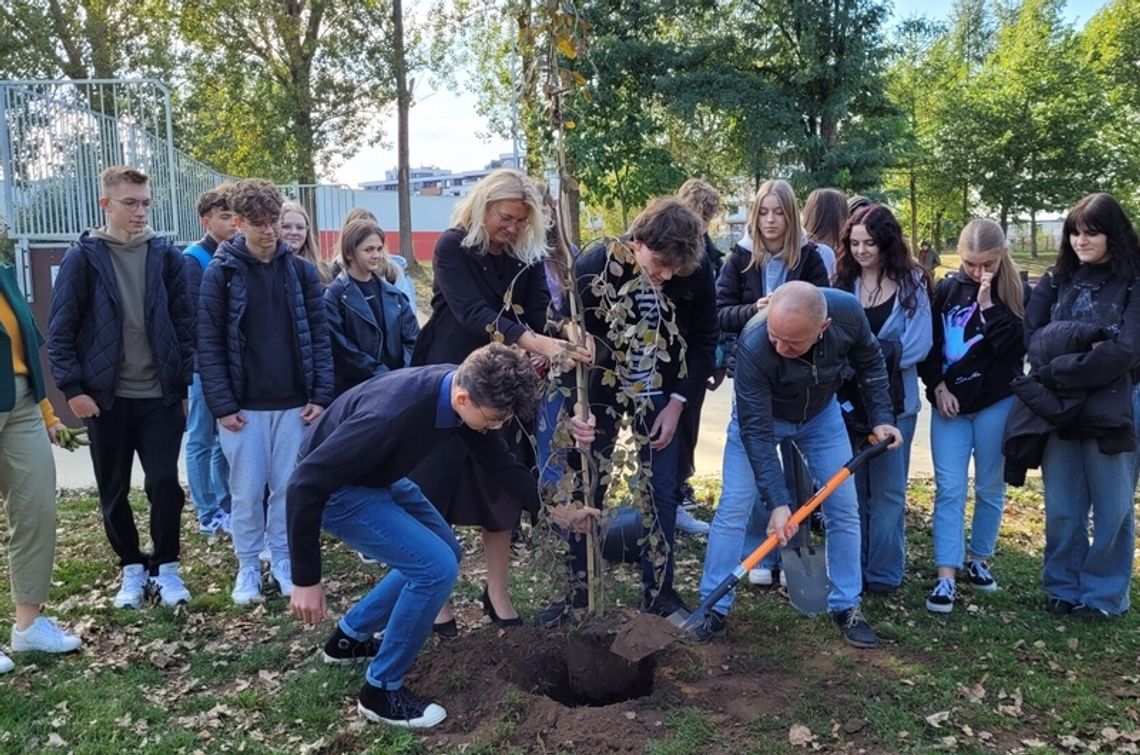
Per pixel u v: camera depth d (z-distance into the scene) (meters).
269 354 4.42
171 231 10.45
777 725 3.27
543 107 3.62
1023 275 4.88
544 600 4.46
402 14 23.80
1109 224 3.95
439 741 3.19
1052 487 4.29
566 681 3.70
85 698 3.48
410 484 3.48
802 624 4.16
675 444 4.22
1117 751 3.17
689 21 19.67
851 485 3.99
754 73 19.36
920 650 3.93
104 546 5.30
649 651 3.37
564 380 3.95
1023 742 3.22
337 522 3.17
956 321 4.42
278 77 23.95
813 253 4.62
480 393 2.84
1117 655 3.90
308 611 3.01
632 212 18.98
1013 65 28.00
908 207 35.69
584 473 3.67
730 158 20.59
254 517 4.48
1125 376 4.02
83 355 4.22
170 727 3.32
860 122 19.64
